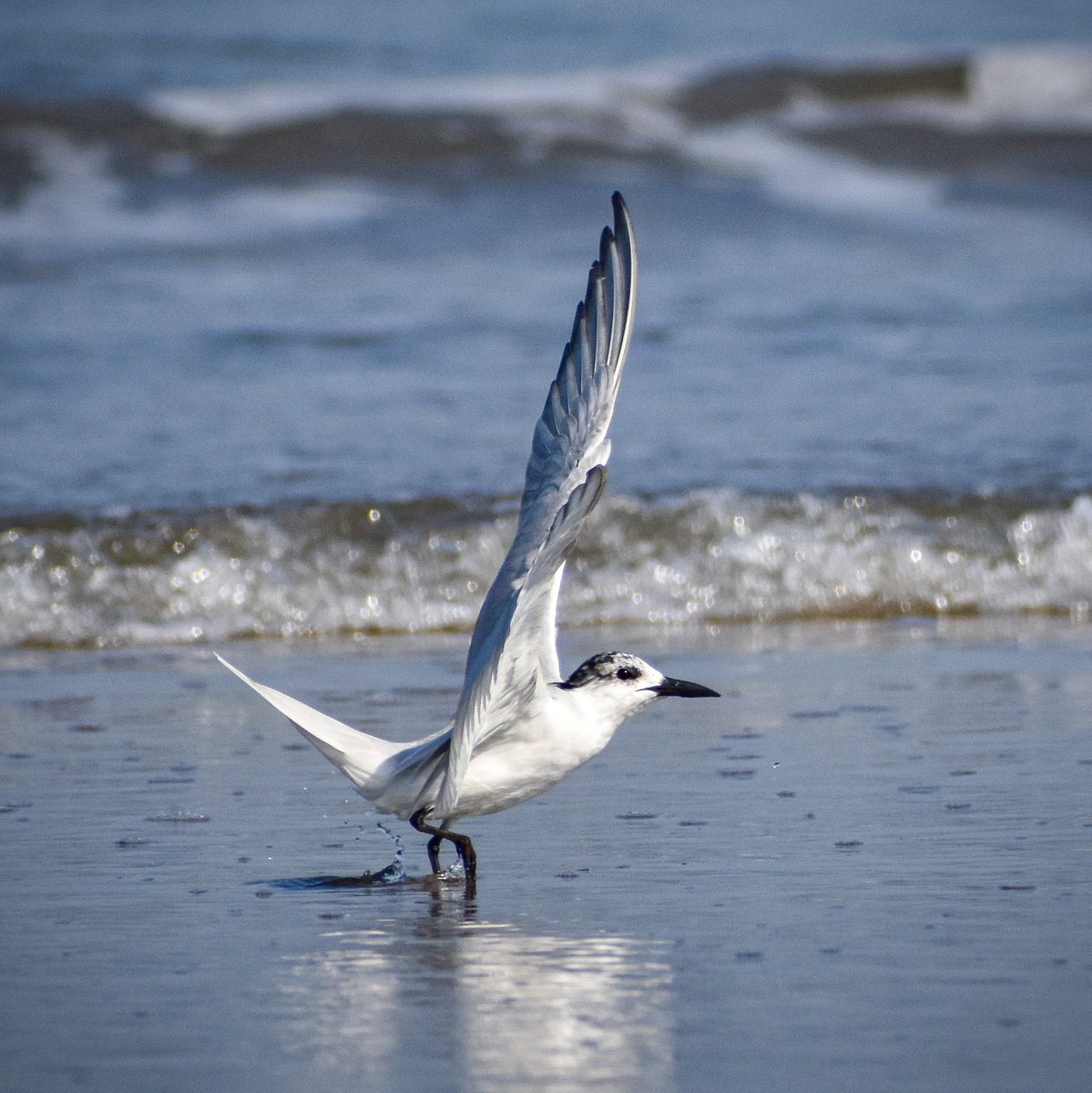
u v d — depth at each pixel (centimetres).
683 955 655
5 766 983
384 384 2014
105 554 1456
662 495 1566
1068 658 1295
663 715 1116
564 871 783
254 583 1458
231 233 2859
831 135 3603
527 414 1883
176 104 3334
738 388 2000
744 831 841
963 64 3872
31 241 2759
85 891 754
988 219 3152
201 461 1683
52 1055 555
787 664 1280
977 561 1534
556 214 3036
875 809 875
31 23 4766
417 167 3228
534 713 727
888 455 1719
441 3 5184
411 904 736
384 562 1480
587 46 4706
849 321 2366
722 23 5059
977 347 2205
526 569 691
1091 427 1819
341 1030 577
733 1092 519
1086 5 5491
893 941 665
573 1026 579
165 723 1102
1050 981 615
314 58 4425
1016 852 792
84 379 2016
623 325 741
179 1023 585
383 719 1087
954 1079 525
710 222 3050
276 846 831
